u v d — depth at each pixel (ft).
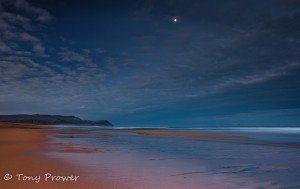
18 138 81.92
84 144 71.36
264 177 34.32
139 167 38.99
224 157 50.98
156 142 84.17
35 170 34.58
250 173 36.60
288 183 31.63
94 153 52.80
